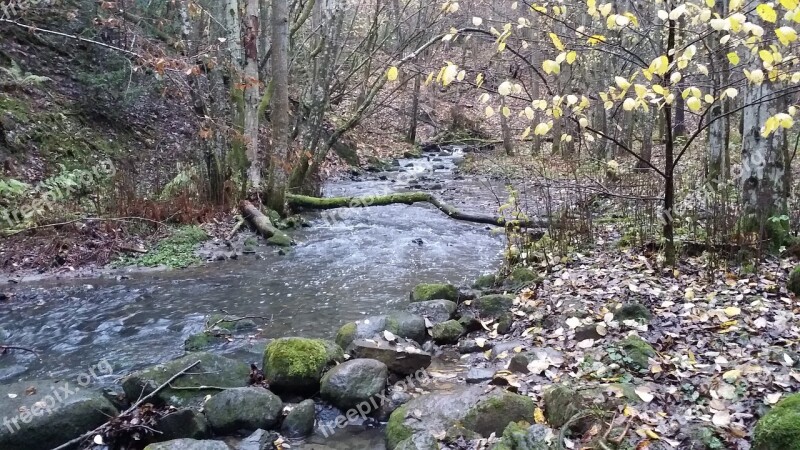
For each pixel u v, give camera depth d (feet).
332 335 19.38
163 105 48.73
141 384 14.51
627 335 16.30
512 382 14.48
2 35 40.60
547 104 16.85
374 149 74.43
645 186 31.12
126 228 30.58
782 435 9.77
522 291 21.42
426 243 32.30
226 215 35.09
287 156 39.06
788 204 26.13
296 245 32.14
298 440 13.58
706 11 12.76
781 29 11.37
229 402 13.91
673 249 21.02
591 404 12.30
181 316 21.22
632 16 14.96
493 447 11.56
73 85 42.27
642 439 11.12
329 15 41.96
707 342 15.40
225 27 38.09
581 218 26.76
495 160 68.13
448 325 18.89
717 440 10.95
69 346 18.66
